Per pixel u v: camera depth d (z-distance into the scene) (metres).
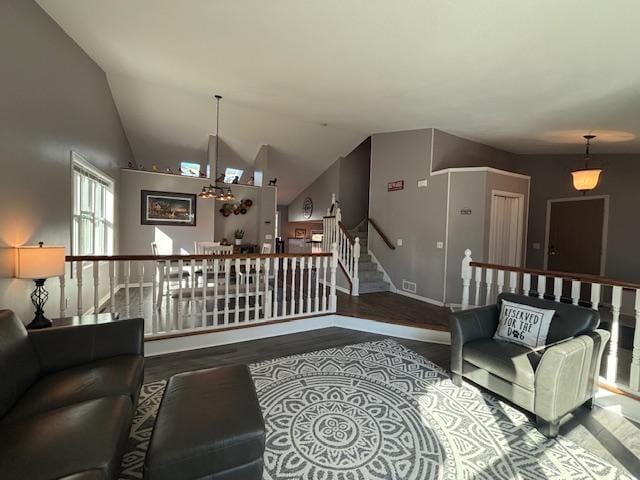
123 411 1.50
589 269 5.64
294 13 2.43
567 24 2.21
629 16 2.06
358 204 8.16
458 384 2.62
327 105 4.57
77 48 3.61
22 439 1.26
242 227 7.86
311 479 1.65
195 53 3.34
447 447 1.90
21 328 1.80
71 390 1.64
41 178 2.89
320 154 7.83
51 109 3.05
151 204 6.48
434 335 3.67
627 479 1.68
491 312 2.84
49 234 3.05
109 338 2.08
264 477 1.66
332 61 3.16
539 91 3.35
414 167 5.46
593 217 5.61
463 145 5.52
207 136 7.00
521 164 6.41
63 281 2.82
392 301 5.01
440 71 3.14
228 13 2.52
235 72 3.74
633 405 2.24
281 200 10.70
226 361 3.02
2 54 2.29
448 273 4.86
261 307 4.37
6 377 1.52
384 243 5.99
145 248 6.45
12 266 2.47
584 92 3.25
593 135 4.53
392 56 2.94
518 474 1.70
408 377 2.77
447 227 4.88
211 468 1.33
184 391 1.69
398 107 4.34
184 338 3.25
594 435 2.04
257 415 1.53
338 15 2.40
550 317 2.48
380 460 1.79
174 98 5.68
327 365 2.97
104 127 4.89
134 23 2.88
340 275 5.91
